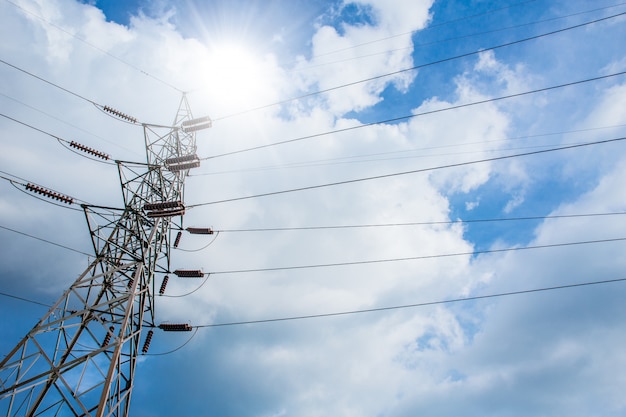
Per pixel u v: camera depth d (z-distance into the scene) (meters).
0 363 14.76
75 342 16.75
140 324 17.97
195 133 26.70
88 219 19.19
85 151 20.61
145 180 21.97
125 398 16.11
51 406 14.30
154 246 20.75
